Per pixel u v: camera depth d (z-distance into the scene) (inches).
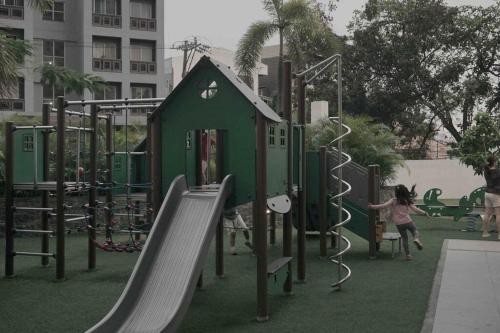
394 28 1264.8
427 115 1305.4
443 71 1207.6
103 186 395.2
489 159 535.5
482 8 1236.5
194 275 211.2
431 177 1201.4
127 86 1434.5
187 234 239.0
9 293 305.9
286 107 316.5
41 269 377.7
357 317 249.3
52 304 280.5
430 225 642.8
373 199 422.6
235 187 260.4
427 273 354.0
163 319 206.4
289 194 300.2
